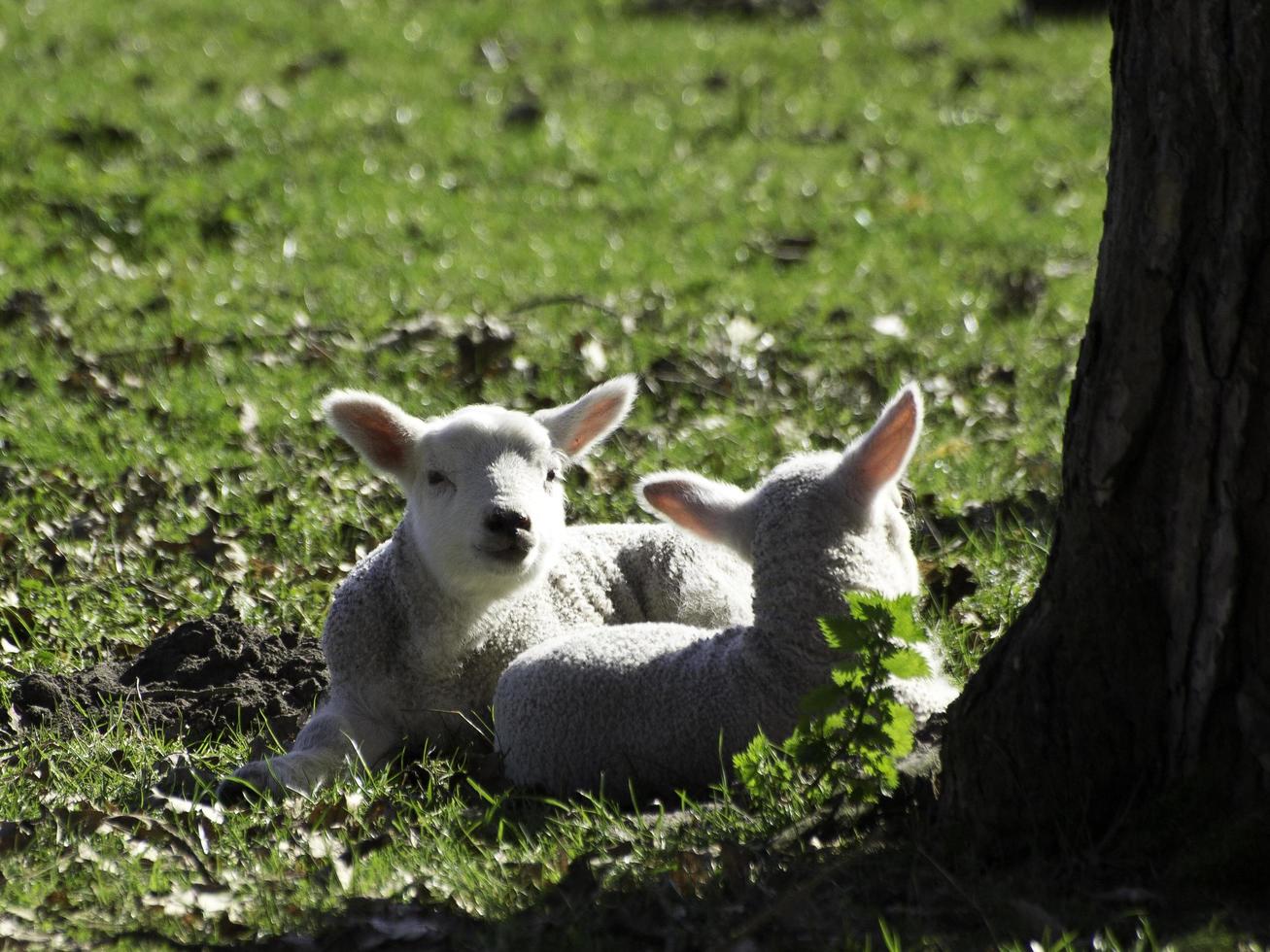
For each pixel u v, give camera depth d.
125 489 17.33
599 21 47.00
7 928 9.30
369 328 22.73
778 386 21.00
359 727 12.45
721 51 43.56
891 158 34.12
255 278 25.00
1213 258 8.66
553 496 12.84
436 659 12.70
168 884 9.91
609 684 11.50
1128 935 8.45
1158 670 9.15
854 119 37.44
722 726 11.19
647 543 14.21
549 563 12.74
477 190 31.09
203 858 10.34
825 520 11.26
